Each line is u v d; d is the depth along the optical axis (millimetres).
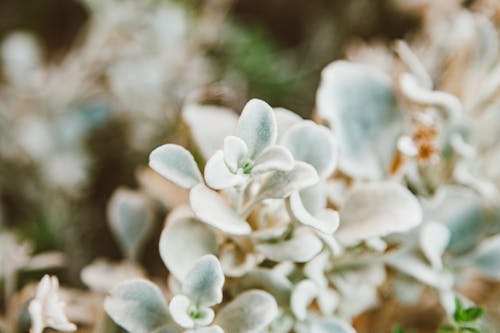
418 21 416
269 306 236
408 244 273
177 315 226
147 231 308
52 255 318
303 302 245
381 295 295
